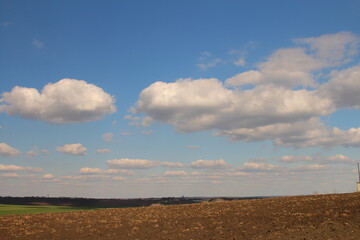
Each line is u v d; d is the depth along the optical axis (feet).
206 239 96.37
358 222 96.63
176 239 98.58
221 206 154.71
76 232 114.01
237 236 96.27
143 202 434.71
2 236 111.04
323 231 92.94
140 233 108.37
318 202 137.49
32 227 123.75
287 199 159.53
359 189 174.70
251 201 164.96
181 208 159.74
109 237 105.19
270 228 101.40
